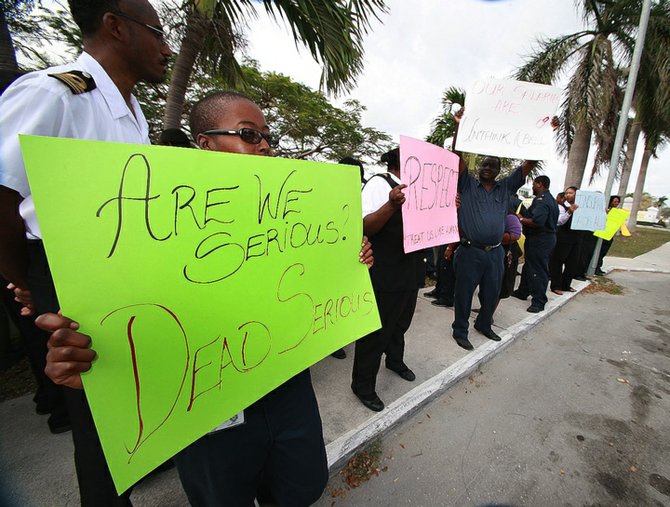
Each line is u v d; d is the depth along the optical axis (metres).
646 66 7.42
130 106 1.09
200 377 0.77
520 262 7.17
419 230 1.83
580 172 7.96
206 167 0.73
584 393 2.44
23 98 0.76
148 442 0.69
